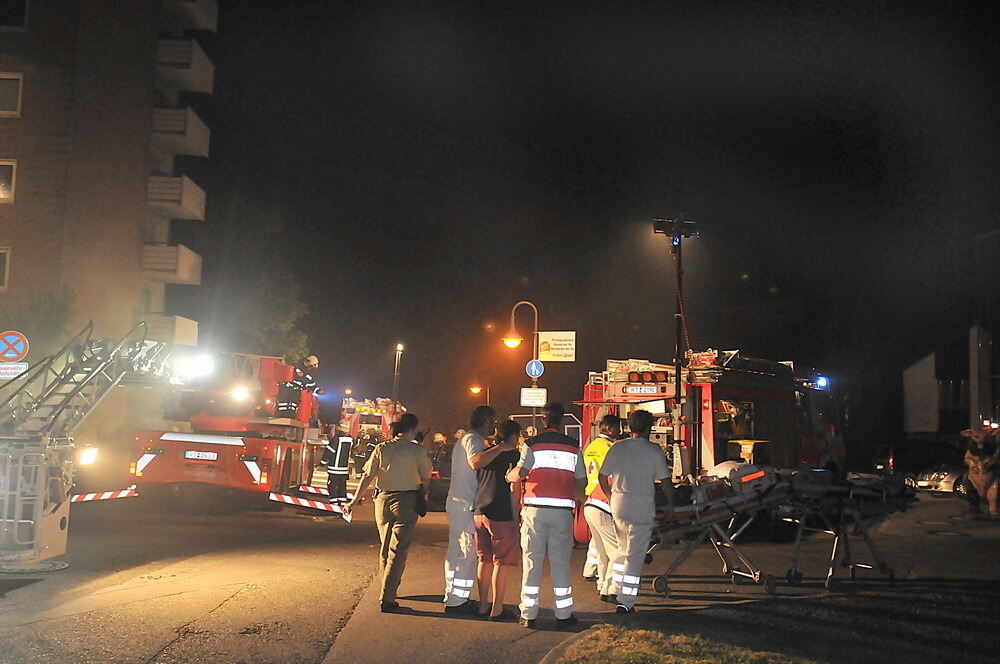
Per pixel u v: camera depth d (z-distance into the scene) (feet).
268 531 48.55
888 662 22.82
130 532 45.65
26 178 100.42
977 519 60.59
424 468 29.22
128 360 43.42
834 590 33.63
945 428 119.44
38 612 27.20
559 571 26.84
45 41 101.96
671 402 54.85
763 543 47.93
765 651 23.11
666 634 24.64
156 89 129.29
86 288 102.68
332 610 28.37
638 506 28.73
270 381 62.28
